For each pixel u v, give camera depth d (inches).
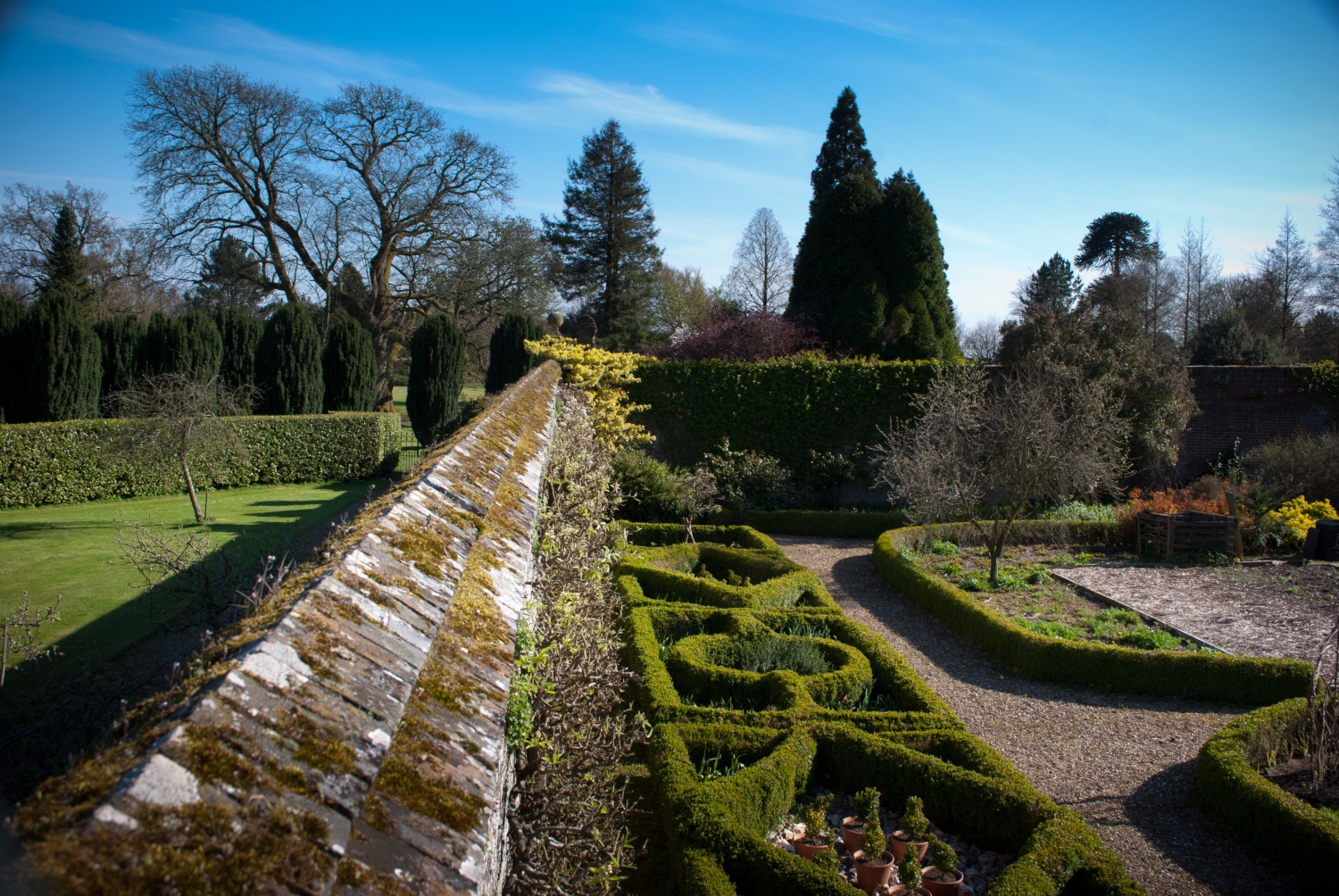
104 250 1160.2
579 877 114.5
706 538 488.7
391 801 50.6
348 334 845.2
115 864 33.3
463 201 1120.8
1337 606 343.6
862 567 458.0
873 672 267.0
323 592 65.9
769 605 342.3
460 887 47.7
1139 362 583.2
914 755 190.9
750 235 1387.8
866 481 637.9
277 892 37.5
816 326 1034.1
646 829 171.8
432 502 113.1
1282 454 545.3
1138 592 374.9
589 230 1499.8
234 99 964.0
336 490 697.0
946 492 402.9
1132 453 591.2
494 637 85.4
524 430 244.7
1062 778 210.7
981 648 316.8
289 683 51.6
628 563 370.0
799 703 223.8
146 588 368.8
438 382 825.5
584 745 127.5
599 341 1408.7
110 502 613.9
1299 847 166.4
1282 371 620.7
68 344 672.4
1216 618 331.3
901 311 977.5
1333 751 196.2
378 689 58.7
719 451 656.4
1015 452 374.6
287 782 43.8
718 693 245.8
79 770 39.4
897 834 165.0
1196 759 220.8
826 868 145.3
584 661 136.3
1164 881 166.4
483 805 56.9
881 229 996.6
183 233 1000.9
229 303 1089.4
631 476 518.6
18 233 1104.8
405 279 1138.0
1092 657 274.5
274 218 1044.5
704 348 1037.2
